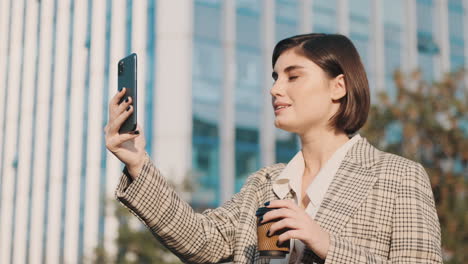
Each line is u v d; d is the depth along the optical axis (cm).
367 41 1496
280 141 1325
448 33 1625
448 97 802
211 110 1249
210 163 1232
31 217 941
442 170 745
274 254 134
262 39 1334
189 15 1243
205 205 1209
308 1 1407
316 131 165
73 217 935
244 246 163
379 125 781
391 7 1543
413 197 146
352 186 152
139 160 153
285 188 166
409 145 752
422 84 820
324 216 149
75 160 868
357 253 132
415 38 1565
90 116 723
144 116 1223
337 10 1453
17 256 953
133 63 146
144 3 669
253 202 170
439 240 147
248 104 1295
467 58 1655
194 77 1235
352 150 162
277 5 1364
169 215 157
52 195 918
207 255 167
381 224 146
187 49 1231
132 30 643
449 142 759
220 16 1284
